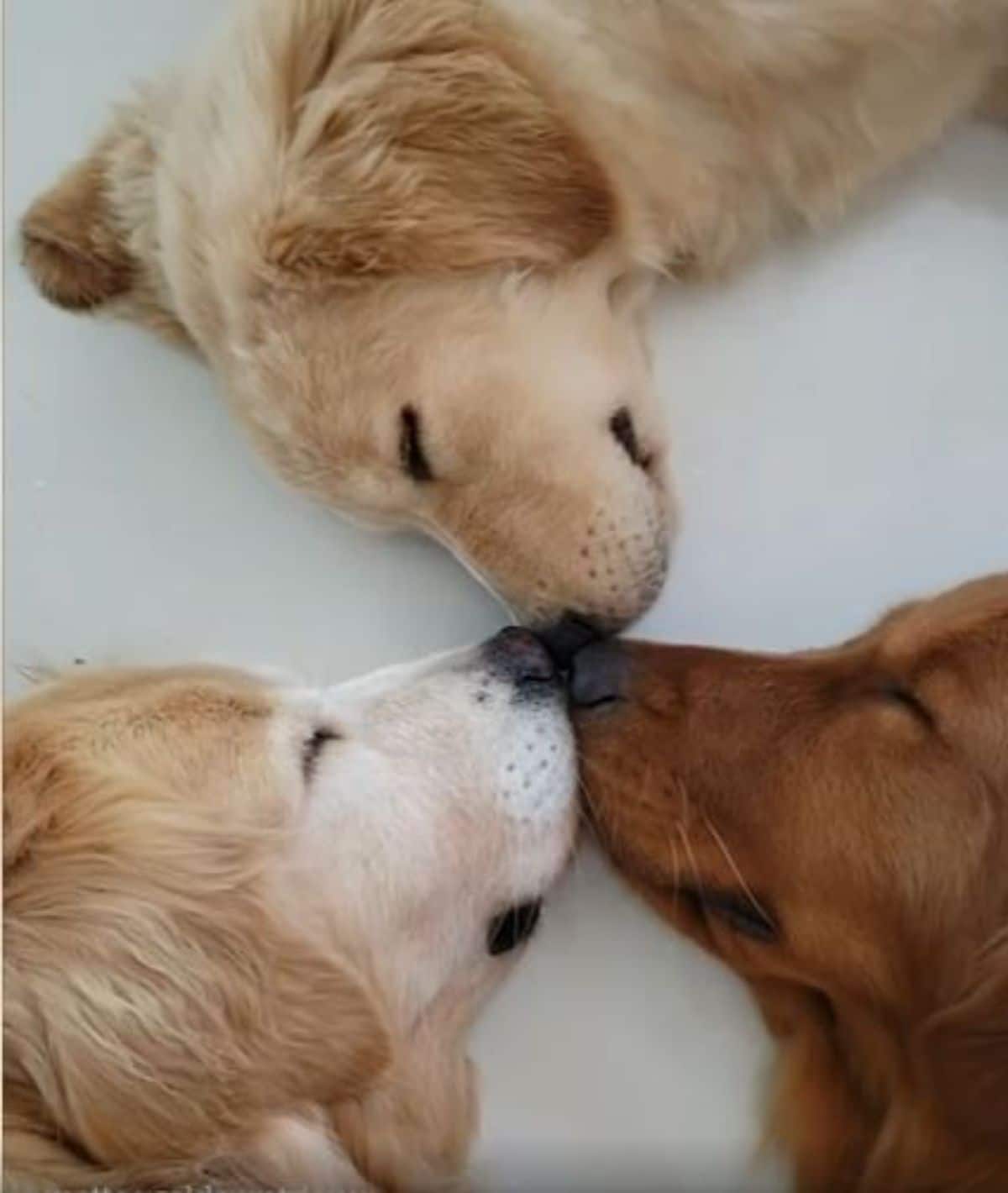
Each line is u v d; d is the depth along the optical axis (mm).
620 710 506
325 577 570
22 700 493
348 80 500
